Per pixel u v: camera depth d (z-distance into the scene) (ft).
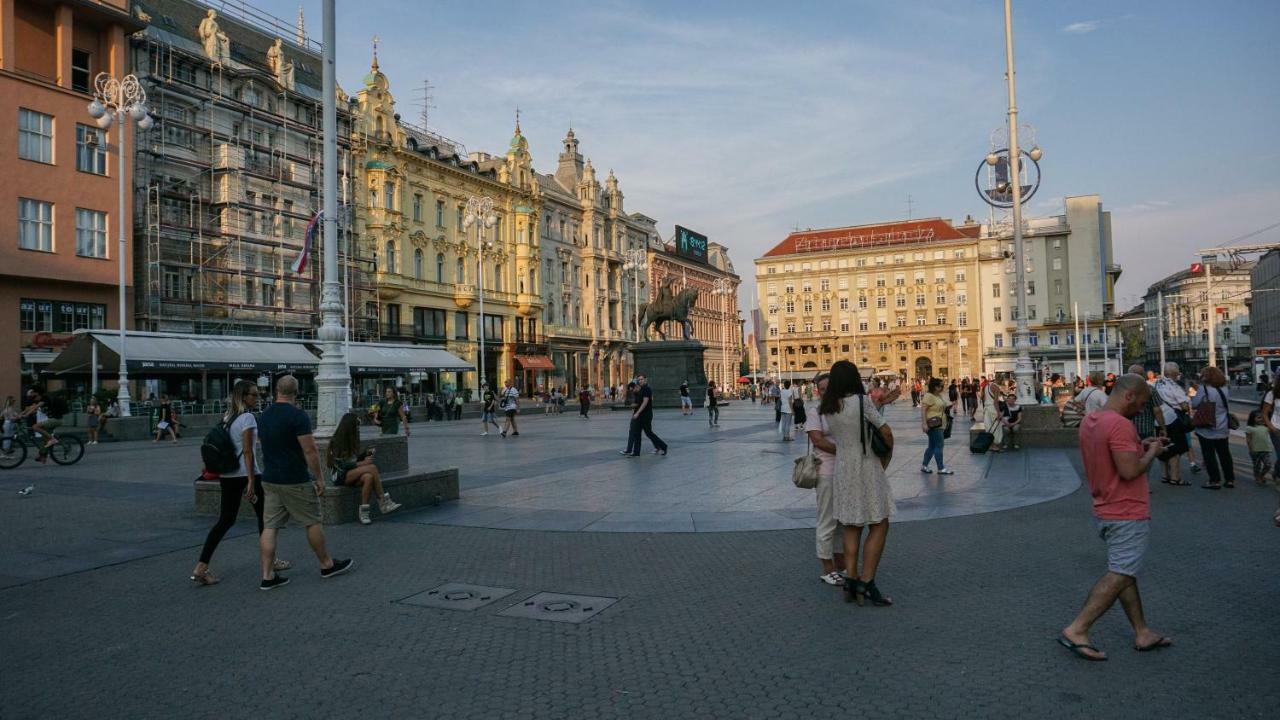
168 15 145.69
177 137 137.80
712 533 30.50
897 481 44.04
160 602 22.17
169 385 135.33
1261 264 334.65
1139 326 545.44
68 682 16.31
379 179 178.40
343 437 32.86
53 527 33.19
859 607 20.52
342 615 20.70
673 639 18.38
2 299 112.16
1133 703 14.34
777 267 393.50
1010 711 14.08
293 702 15.15
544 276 246.27
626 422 114.52
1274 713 13.82
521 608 21.07
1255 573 23.07
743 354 411.13
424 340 191.62
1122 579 16.55
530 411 171.83
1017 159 66.74
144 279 130.62
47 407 104.01
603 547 28.37
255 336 137.90
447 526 32.45
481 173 222.89
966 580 22.91
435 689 15.69
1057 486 40.91
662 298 159.63
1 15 112.37
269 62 160.25
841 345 379.55
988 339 356.18
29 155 114.83
